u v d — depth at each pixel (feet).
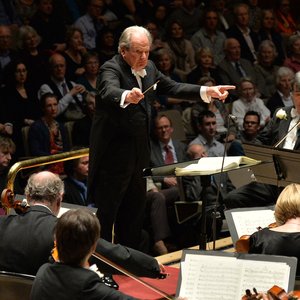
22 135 73.82
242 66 96.27
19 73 76.07
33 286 33.96
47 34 84.94
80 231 33.04
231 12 103.50
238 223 47.34
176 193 67.46
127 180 50.19
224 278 38.83
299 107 54.85
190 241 67.26
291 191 41.68
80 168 65.46
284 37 107.86
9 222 41.11
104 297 32.76
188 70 94.84
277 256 38.52
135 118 49.19
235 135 82.07
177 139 79.82
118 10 93.25
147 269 40.68
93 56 81.61
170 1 98.78
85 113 77.92
